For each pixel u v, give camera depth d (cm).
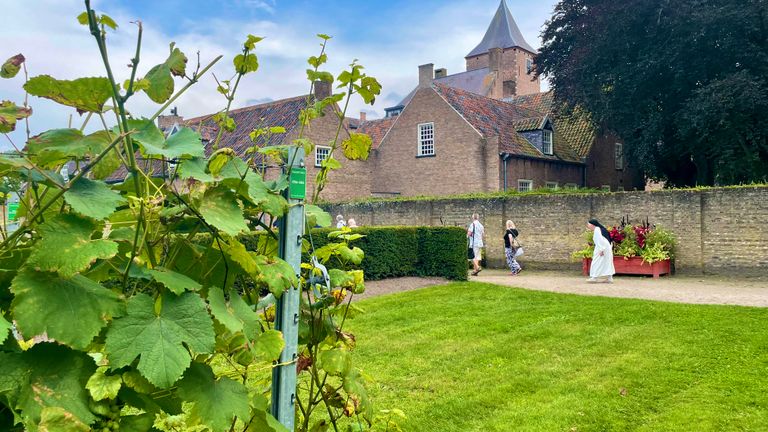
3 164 127
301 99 2603
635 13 2109
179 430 236
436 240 1442
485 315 952
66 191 126
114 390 123
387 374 623
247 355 176
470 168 2814
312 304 221
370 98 225
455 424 478
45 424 111
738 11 1919
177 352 126
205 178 149
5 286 131
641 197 1731
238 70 180
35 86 126
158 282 137
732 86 1895
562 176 3033
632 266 1612
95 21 124
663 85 2286
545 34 2548
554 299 1094
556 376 605
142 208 137
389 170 3123
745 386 553
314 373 224
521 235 1962
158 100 146
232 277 177
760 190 1547
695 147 2269
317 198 235
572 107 2561
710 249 1616
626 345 725
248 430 174
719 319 859
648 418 484
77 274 126
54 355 121
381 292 1218
